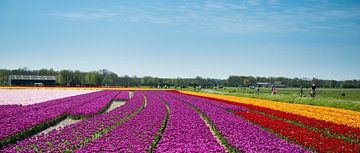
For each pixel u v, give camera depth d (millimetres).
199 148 16188
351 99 61125
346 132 23469
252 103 50500
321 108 41750
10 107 37594
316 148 17453
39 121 25188
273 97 61438
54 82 175625
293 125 25328
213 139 19203
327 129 24938
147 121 26062
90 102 46906
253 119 28875
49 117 27688
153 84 182875
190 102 50188
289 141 20328
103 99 53938
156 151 15445
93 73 180625
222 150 15906
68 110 35406
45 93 76250
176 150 15523
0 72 193375
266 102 53031
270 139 19188
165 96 68875
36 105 40219
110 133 20234
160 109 36969
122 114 31625
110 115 30531
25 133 22375
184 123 25859
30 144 17094
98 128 22656
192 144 17359
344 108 43281
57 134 19781
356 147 17500
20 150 15609
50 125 28172
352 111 38344
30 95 66500
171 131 21891
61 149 15969
